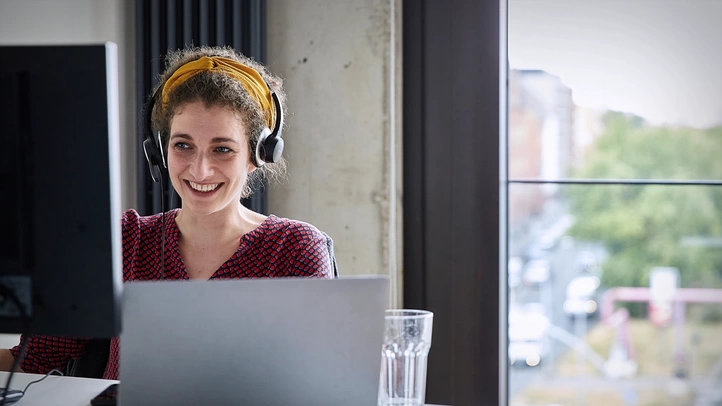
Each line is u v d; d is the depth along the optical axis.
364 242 2.51
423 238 2.55
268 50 2.57
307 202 2.55
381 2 2.48
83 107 1.02
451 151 2.51
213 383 1.11
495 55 2.45
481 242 2.49
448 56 2.50
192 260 1.73
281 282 1.10
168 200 2.53
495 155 2.46
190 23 2.54
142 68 2.57
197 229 1.72
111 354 1.62
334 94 2.52
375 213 2.50
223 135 1.60
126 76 2.61
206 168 1.60
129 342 1.08
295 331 1.11
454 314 2.52
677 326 2.40
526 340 2.50
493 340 2.49
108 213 1.03
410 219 2.56
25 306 1.04
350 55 2.51
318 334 1.12
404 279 2.57
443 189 2.52
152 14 2.56
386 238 2.49
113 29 2.56
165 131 1.66
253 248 1.72
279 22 2.56
